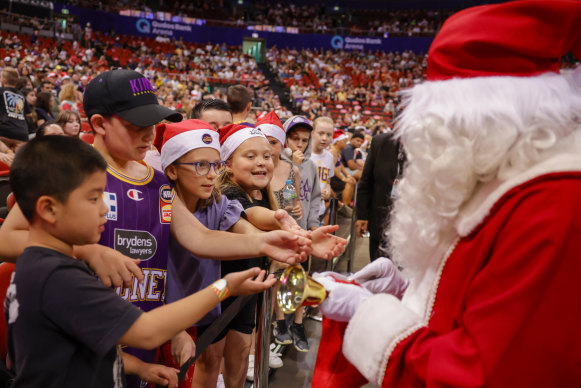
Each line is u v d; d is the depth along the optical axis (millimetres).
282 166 2723
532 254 702
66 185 854
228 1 29047
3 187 2693
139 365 1132
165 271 1355
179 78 20922
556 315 686
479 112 774
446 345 774
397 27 29094
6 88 4246
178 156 1515
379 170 3082
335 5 30984
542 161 766
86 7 22609
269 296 1481
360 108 21859
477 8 871
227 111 2627
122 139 1235
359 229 3354
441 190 818
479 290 758
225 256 1359
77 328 828
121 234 1236
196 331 1744
